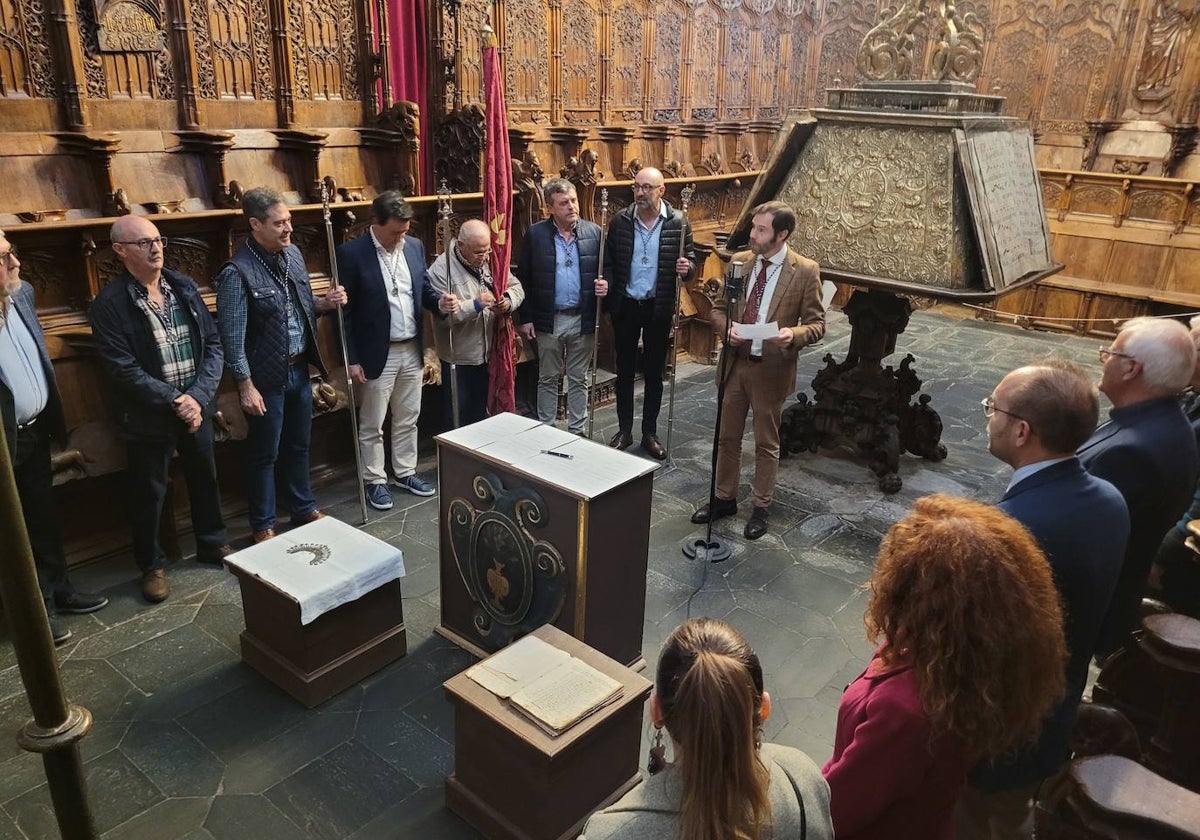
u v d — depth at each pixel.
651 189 4.36
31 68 3.47
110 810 2.24
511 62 5.55
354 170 4.73
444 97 4.92
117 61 3.73
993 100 4.19
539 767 2.02
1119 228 7.86
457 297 4.09
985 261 3.63
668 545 3.80
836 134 4.18
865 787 1.22
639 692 2.18
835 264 4.12
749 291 3.66
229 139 3.94
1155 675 2.34
